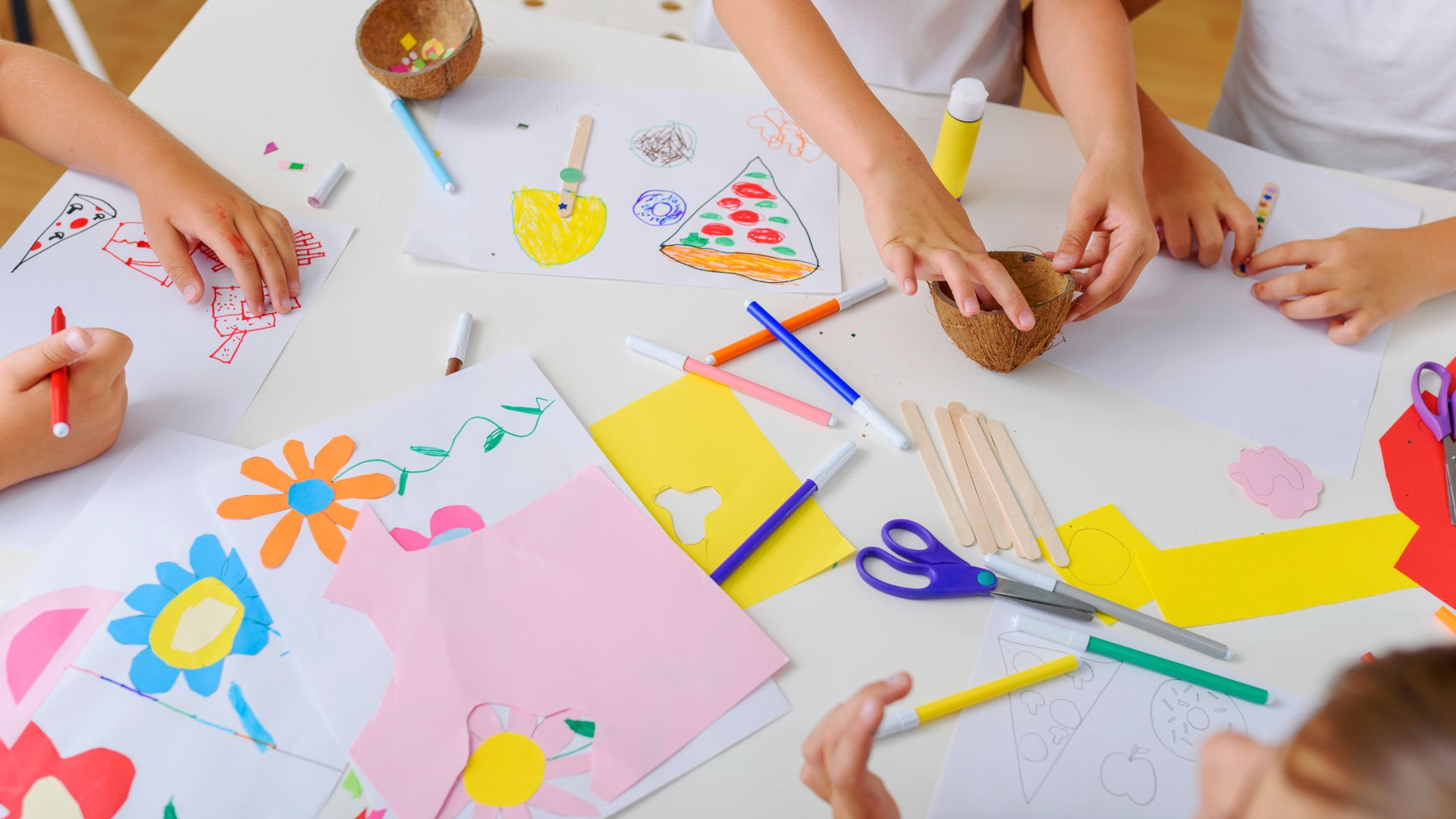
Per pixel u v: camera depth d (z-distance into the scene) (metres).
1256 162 0.92
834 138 0.80
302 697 0.53
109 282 0.72
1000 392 0.72
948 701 0.56
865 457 0.67
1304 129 1.10
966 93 0.77
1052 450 0.69
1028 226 0.83
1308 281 0.77
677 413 0.69
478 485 0.63
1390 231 0.81
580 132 0.87
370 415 0.66
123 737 0.51
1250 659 0.60
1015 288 0.67
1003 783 0.54
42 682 0.53
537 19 0.97
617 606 0.58
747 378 0.71
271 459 0.63
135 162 0.76
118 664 0.54
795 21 0.85
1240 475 0.68
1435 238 0.81
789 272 0.78
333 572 0.58
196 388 0.67
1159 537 0.65
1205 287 0.81
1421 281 0.79
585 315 0.74
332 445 0.64
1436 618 0.62
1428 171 1.07
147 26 1.85
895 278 0.78
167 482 0.62
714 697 0.55
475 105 0.88
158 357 0.68
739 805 0.52
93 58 1.37
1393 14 1.01
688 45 0.97
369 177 0.82
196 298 0.71
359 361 0.70
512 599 0.58
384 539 0.60
